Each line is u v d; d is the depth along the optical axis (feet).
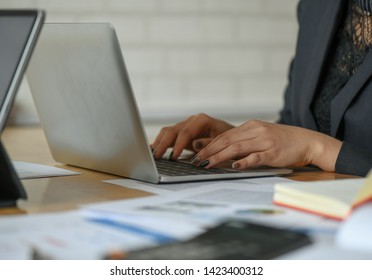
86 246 2.11
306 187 2.75
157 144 4.67
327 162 4.05
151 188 3.37
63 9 12.55
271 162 3.93
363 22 4.75
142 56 13.10
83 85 3.62
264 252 1.99
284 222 2.44
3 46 2.87
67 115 4.01
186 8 13.23
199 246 2.06
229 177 3.73
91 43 3.37
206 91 13.51
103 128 3.69
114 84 3.36
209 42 13.44
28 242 2.16
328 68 5.10
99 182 3.63
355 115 4.56
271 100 13.88
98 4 12.72
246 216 2.53
